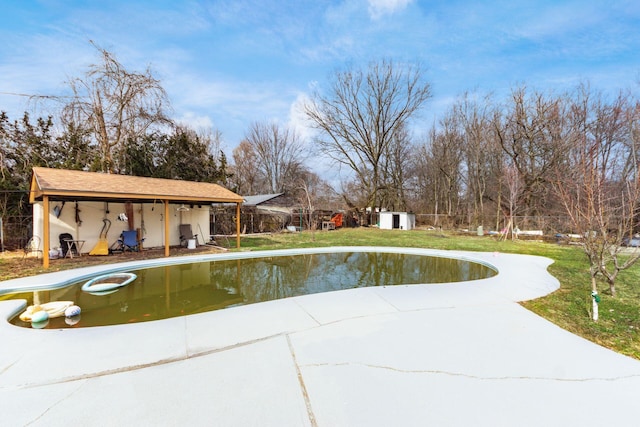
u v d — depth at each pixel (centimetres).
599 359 276
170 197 914
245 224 1752
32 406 207
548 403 211
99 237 984
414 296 479
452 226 2275
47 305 449
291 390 225
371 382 236
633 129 1113
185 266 834
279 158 3334
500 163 1814
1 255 895
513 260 861
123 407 205
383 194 2725
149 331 336
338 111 2409
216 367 259
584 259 864
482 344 305
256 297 557
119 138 1298
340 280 702
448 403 210
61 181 777
